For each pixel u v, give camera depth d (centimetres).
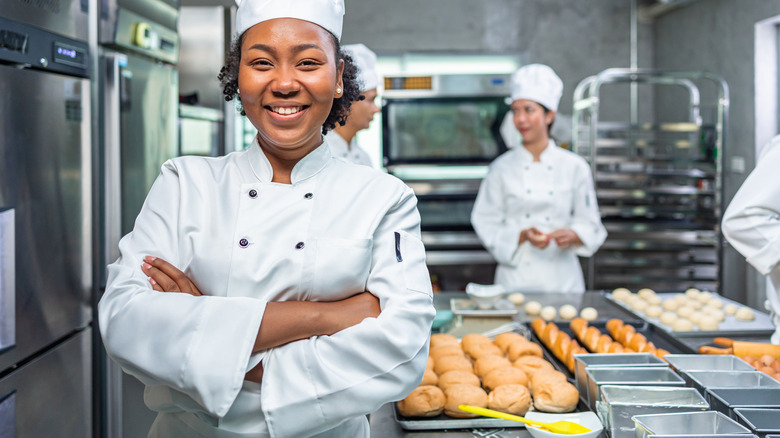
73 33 190
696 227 395
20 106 162
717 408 123
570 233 287
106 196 210
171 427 108
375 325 95
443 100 391
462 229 402
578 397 134
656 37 546
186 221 105
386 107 393
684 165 422
